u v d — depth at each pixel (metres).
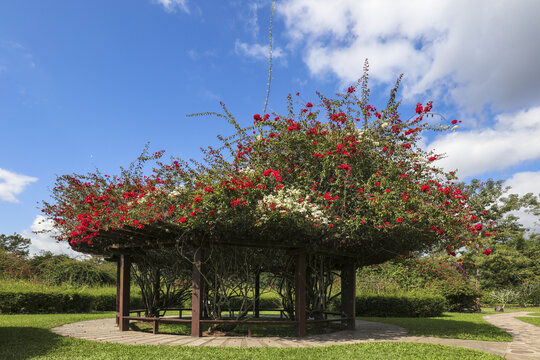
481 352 6.36
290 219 7.20
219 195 6.93
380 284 18.58
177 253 9.74
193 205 6.92
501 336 8.66
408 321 12.52
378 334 8.84
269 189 8.05
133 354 5.89
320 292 9.89
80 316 12.86
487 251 8.59
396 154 9.03
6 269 20.59
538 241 37.75
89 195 8.91
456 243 8.80
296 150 9.27
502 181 32.56
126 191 8.91
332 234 8.01
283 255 9.27
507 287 30.36
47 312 15.05
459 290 18.94
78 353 6.01
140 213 7.30
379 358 5.73
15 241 40.47
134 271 10.87
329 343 7.29
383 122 9.10
